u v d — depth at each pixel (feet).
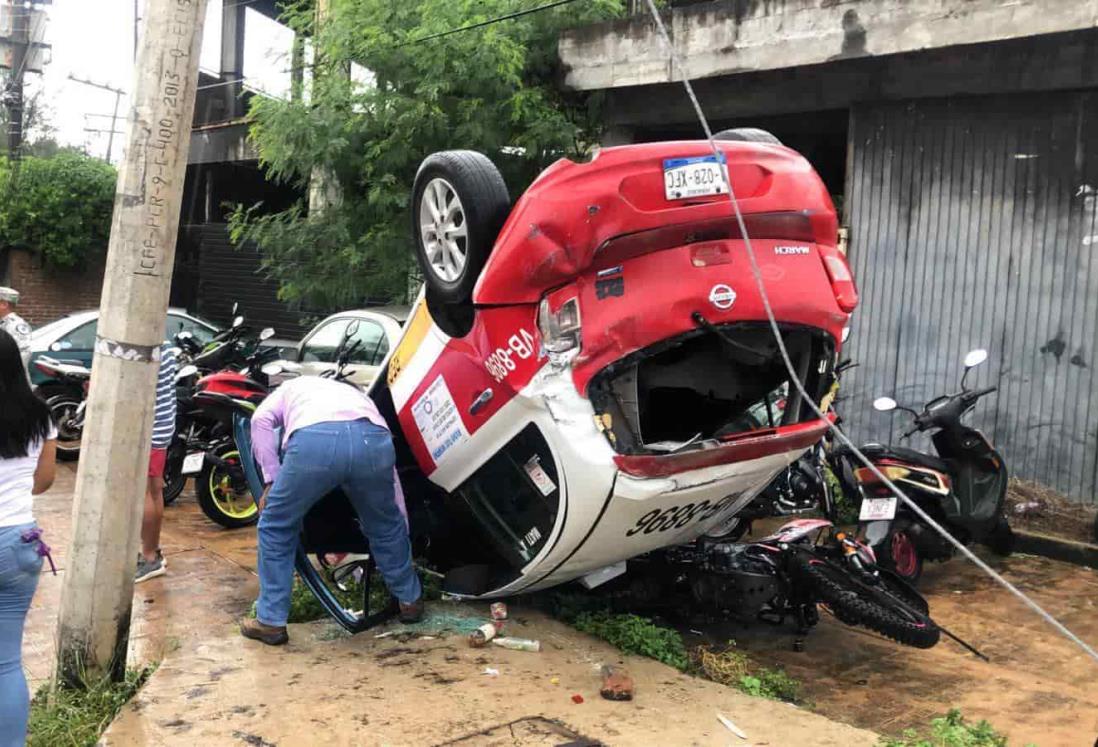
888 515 20.36
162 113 13.17
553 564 15.24
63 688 13.53
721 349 15.30
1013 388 26.27
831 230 14.15
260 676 13.80
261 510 15.43
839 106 29.19
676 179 12.89
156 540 19.38
